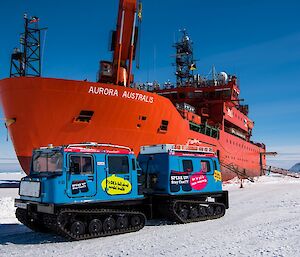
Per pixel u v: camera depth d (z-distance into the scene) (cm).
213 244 872
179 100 4059
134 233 1052
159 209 1269
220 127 4041
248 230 1070
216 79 4066
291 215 1395
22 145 2203
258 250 796
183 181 1304
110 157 1080
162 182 1267
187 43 4284
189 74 4247
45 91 2050
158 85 4234
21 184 1050
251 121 5766
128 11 2500
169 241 924
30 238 1002
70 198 959
